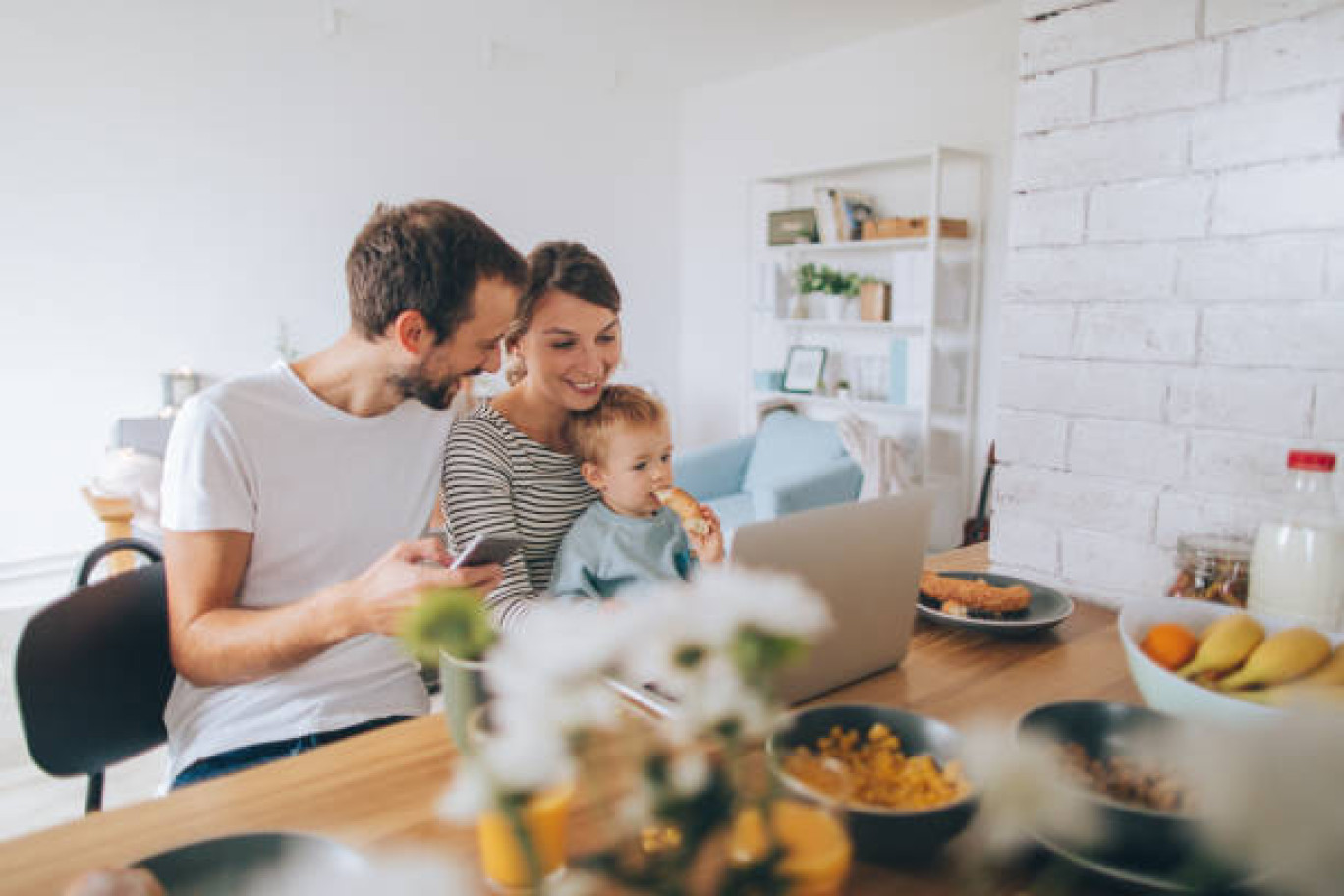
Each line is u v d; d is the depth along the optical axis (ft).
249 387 3.68
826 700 2.64
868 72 14.01
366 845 1.87
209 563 3.48
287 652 3.21
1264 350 3.18
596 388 3.91
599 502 3.94
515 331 3.90
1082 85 3.62
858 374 14.43
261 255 12.76
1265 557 2.93
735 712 1.18
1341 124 2.92
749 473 13.08
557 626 1.19
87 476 11.72
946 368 12.71
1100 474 3.74
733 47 14.47
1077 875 1.73
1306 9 2.96
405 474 4.05
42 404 11.34
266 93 12.53
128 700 3.53
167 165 11.85
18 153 10.83
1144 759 1.85
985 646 3.12
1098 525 3.76
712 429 17.79
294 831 1.68
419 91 13.93
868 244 12.90
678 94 17.34
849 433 11.56
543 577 4.00
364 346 3.71
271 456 3.66
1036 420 3.96
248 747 3.54
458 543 3.60
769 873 1.20
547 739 1.14
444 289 3.47
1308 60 2.98
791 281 14.82
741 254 16.62
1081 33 3.60
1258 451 3.24
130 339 11.83
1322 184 2.98
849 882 1.76
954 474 13.19
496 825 1.54
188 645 3.38
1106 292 3.64
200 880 1.62
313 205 13.14
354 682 3.80
